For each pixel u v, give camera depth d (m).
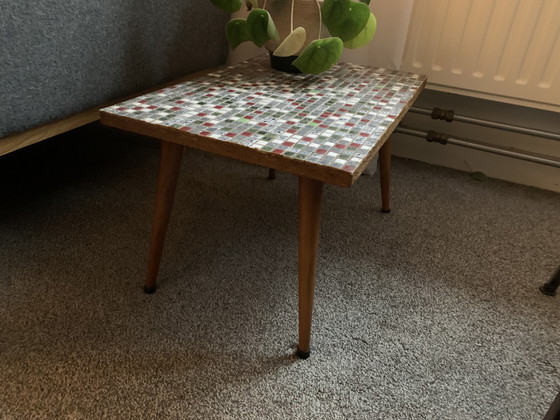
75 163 1.17
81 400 0.58
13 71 0.66
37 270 0.79
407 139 1.34
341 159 0.53
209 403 0.59
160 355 0.65
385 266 0.87
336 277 0.83
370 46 1.08
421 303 0.78
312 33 0.81
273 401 0.59
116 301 0.74
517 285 0.84
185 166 1.20
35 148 1.22
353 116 0.66
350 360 0.66
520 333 0.73
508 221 1.06
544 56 1.00
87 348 0.65
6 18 0.63
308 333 0.65
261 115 0.65
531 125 1.18
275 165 0.54
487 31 1.03
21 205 0.98
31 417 0.55
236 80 0.80
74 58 0.75
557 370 0.67
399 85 0.82
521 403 0.61
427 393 0.62
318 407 0.59
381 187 1.03
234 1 0.80
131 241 0.89
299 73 0.86
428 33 1.09
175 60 0.99
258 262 0.86
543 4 0.96
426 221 1.04
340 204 1.08
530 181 1.24
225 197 1.07
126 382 0.61
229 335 0.69
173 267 0.83
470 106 1.23
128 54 0.86
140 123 0.61
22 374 0.61
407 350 0.69
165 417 0.57
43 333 0.67
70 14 0.72
